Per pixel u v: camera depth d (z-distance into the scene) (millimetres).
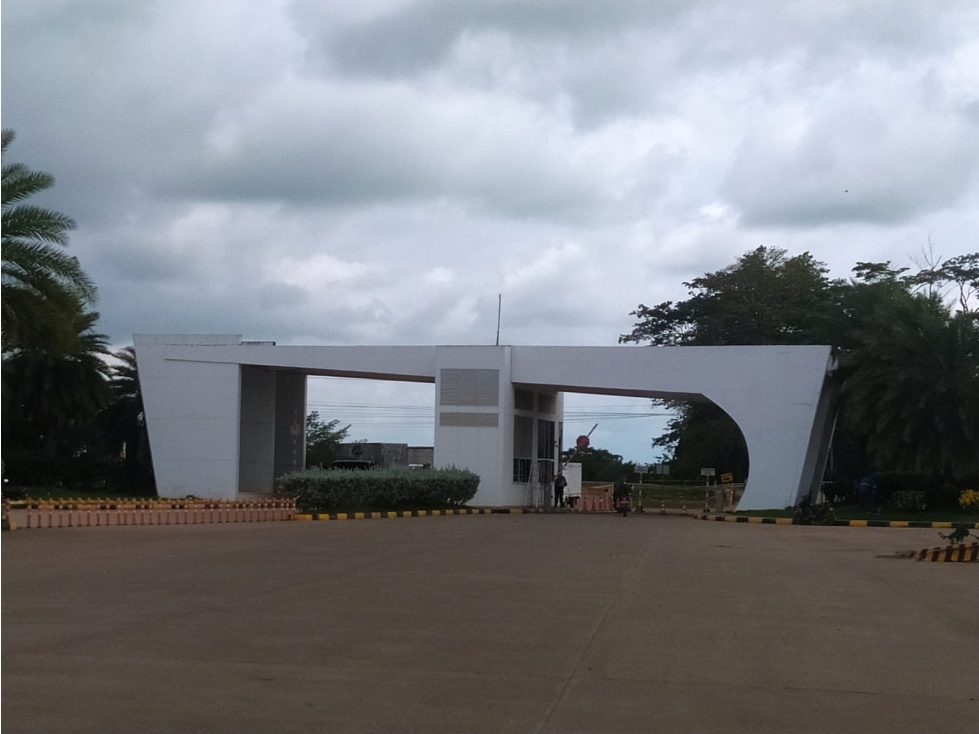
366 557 18047
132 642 9234
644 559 18203
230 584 13672
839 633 10258
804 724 6750
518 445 44594
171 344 43469
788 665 8609
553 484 48969
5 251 24844
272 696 7277
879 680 8086
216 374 43031
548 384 41375
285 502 34156
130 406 52875
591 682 7852
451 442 41875
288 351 43031
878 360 34750
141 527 28344
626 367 40156
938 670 8500
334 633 9773
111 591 12844
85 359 47719
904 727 6715
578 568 16297
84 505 30062
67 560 17234
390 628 10094
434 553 18984
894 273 57688
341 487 35906
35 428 50750
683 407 68625
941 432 33219
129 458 53531
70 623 10258
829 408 42281
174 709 6902
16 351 46281
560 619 10805
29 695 7250
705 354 39031
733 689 7699
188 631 9820
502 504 41438
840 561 18797
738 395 38375
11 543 21453
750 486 37812
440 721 6676
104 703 7039
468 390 41844
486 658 8680
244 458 46656
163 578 14391
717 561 18203
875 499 37969
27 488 47406
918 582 15156
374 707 7012
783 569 16938
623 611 11484
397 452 67875
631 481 77438
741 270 63938
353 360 42781
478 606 11680
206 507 32094
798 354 37812
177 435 42969
